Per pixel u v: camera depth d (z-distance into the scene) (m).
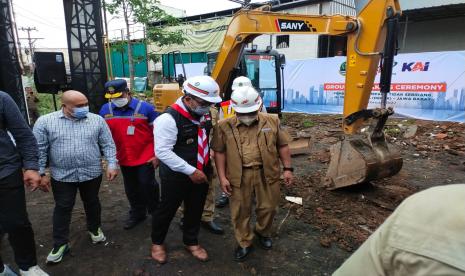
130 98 3.53
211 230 3.65
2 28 6.60
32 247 2.68
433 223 0.82
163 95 5.84
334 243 3.42
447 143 7.22
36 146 2.55
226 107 3.88
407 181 5.23
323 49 15.98
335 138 8.20
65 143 2.94
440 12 12.74
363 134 4.41
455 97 8.29
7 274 2.73
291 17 4.93
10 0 6.83
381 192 4.65
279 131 3.00
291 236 3.55
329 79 10.68
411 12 12.80
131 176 3.63
